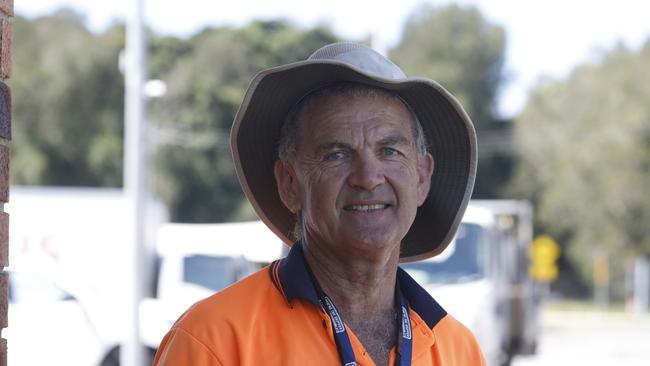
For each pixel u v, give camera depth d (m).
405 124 2.93
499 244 12.51
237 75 45.25
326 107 2.89
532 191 54.50
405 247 3.38
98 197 14.81
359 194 2.83
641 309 47.25
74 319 11.55
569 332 34.78
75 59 46.16
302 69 2.88
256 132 3.11
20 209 14.52
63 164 46.25
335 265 2.92
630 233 53.03
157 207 16.48
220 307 2.78
